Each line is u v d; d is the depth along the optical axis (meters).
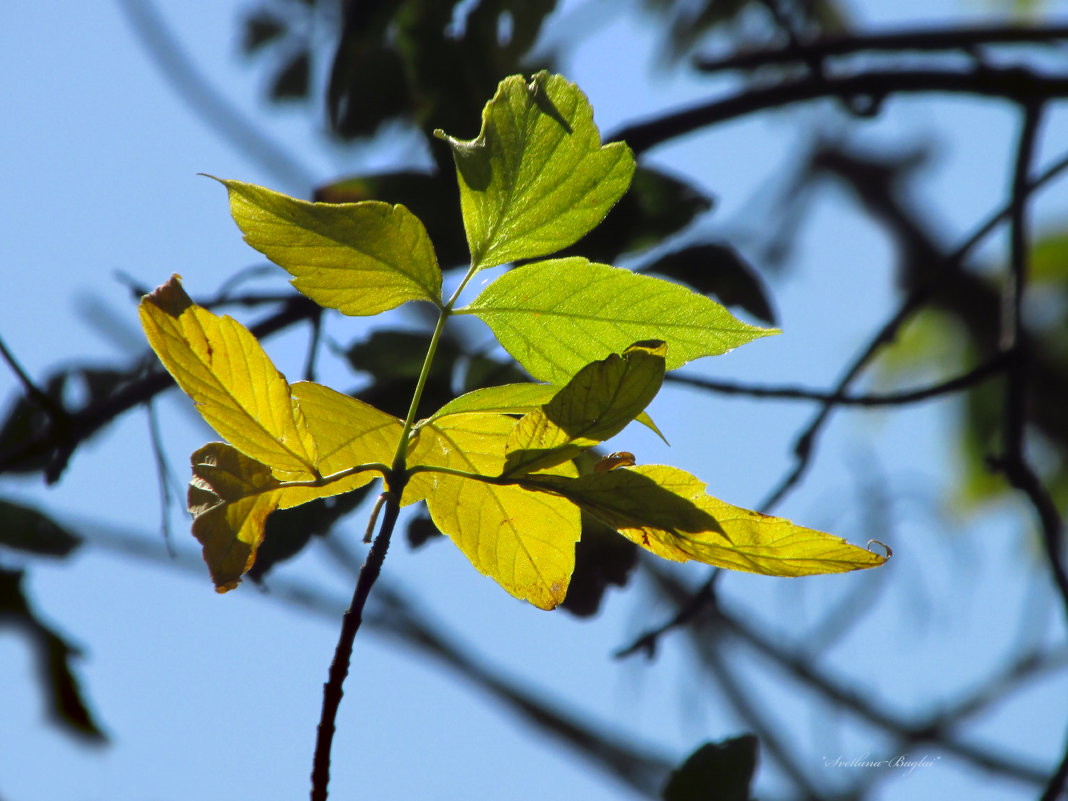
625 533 2.27
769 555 2.26
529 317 2.27
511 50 3.04
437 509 2.28
